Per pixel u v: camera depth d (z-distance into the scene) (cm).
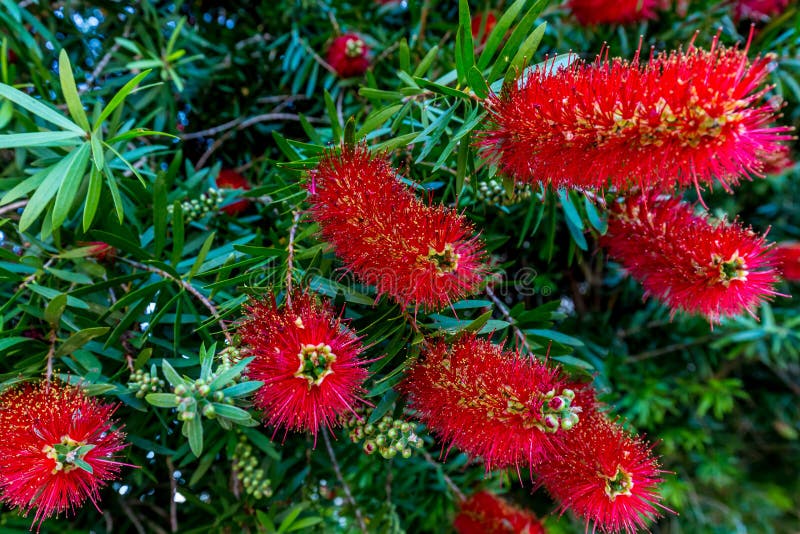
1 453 30
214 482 49
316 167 35
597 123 30
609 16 50
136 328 40
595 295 68
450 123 40
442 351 34
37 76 45
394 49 51
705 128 28
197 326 39
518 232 53
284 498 47
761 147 30
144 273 38
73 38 50
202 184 47
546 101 31
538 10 34
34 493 31
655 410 64
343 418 35
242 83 56
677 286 37
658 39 54
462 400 32
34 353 37
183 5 57
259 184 52
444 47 51
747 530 87
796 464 95
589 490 33
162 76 48
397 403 36
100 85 51
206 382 32
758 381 85
